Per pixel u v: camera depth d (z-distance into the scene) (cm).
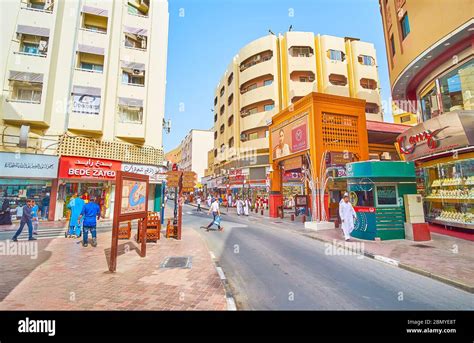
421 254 749
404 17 1310
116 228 597
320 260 731
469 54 1011
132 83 1959
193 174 1106
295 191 3262
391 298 458
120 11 1973
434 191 1164
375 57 3588
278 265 679
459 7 948
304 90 3184
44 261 675
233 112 3725
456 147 957
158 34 2152
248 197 3212
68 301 421
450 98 1120
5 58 1516
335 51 3400
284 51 3388
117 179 612
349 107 1563
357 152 1541
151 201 1988
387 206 999
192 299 437
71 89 1695
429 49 1084
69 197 1678
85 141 1689
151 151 1972
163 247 872
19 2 1584
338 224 1376
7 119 1477
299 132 1616
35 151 1545
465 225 971
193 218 1986
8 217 1412
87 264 648
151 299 435
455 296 468
